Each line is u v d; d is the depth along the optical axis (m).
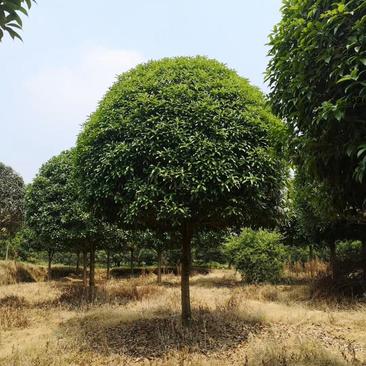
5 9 2.40
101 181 6.12
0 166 13.87
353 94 3.33
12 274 19.78
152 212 5.88
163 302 9.45
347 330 6.74
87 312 8.77
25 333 6.93
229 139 5.88
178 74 6.56
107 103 6.61
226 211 5.84
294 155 4.48
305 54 3.65
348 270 11.73
